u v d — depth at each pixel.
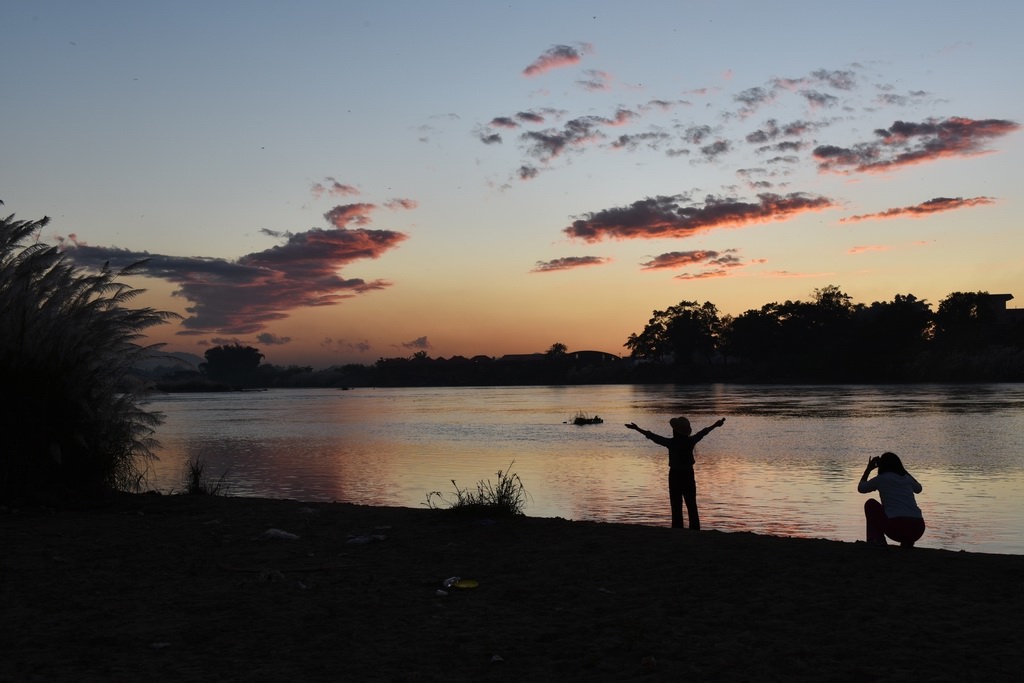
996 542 14.37
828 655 5.87
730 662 5.77
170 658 6.05
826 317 161.62
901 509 9.78
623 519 17.17
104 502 14.19
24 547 10.38
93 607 7.52
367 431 51.25
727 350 185.88
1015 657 5.76
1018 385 106.06
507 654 6.08
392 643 6.39
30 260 14.83
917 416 52.00
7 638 6.55
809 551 9.55
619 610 7.25
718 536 10.73
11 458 14.12
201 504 14.30
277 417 73.38
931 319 141.88
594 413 70.06
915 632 6.37
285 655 6.11
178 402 131.62
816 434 40.09
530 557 9.56
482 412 79.25
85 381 15.29
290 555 9.86
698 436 12.80
